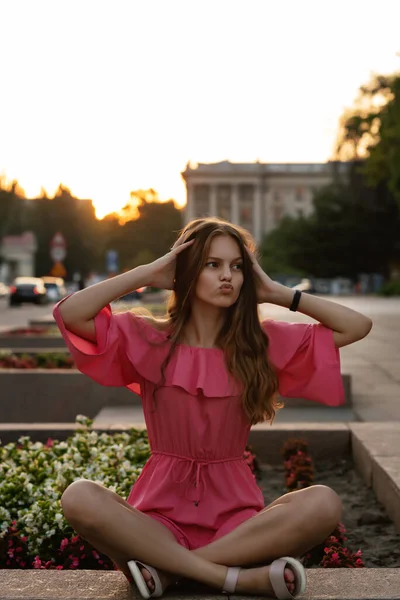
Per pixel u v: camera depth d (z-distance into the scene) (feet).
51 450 19.53
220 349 11.94
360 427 24.35
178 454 11.78
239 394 11.79
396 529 17.65
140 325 11.94
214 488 11.71
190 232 12.07
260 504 11.91
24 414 35.91
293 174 411.75
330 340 12.16
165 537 11.04
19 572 11.81
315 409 33.53
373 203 219.20
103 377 11.86
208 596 10.93
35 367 42.45
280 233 279.49
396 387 40.34
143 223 426.51
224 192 410.52
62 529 14.65
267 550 11.04
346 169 217.15
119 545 10.88
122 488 16.66
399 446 21.57
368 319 12.15
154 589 10.78
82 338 11.81
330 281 249.14
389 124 134.41
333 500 11.05
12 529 14.76
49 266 422.41
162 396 11.75
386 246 260.62
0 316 126.82
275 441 23.98
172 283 12.20
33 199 438.40
